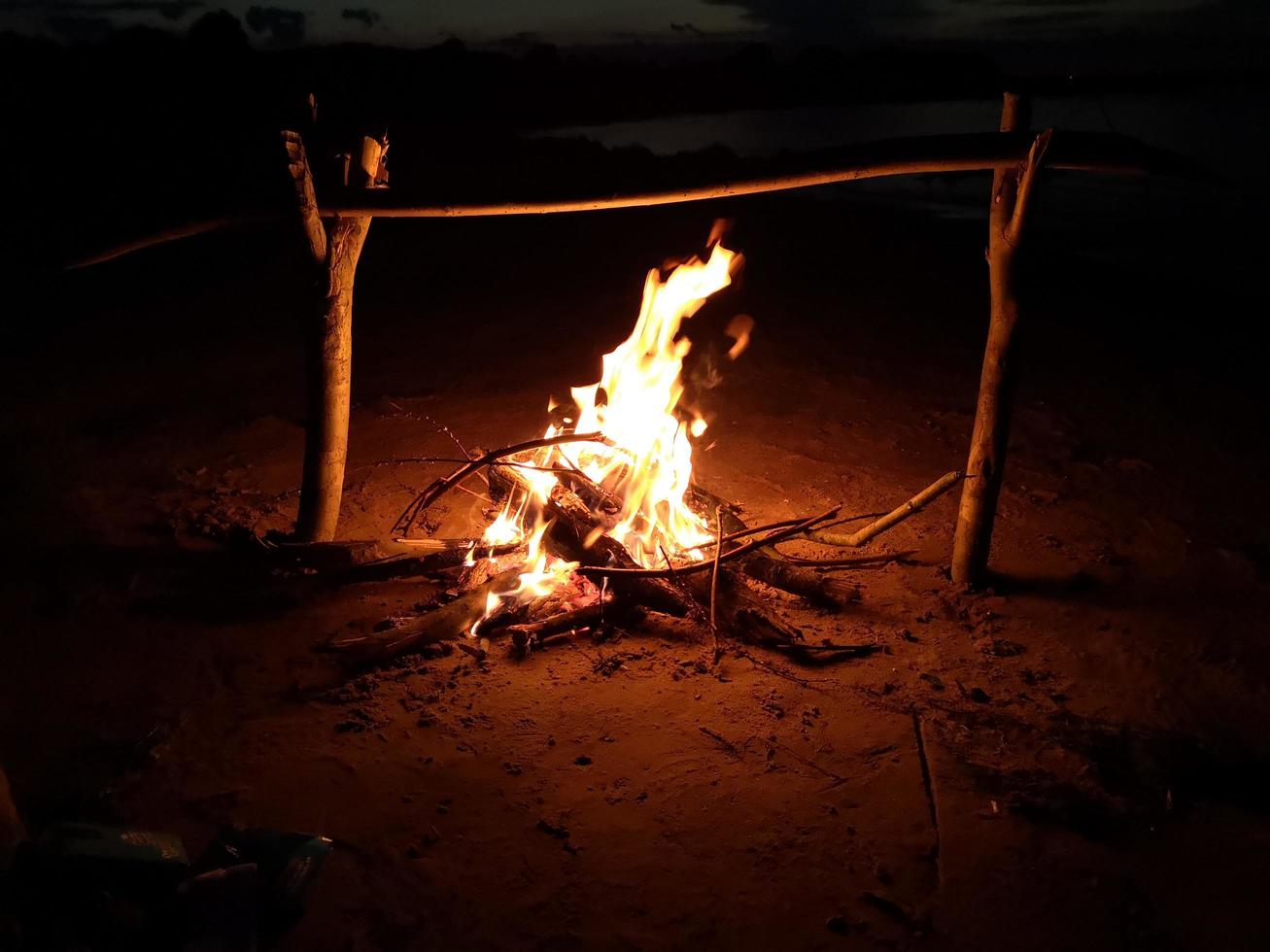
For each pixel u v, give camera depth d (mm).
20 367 7840
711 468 6254
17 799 3371
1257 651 4344
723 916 2982
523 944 2885
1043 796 3445
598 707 3920
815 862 3178
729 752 3670
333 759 3605
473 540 5062
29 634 4340
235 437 6562
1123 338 8922
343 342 4719
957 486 5996
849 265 11445
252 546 5039
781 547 5215
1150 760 3615
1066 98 19484
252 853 3000
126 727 3768
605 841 3256
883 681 4086
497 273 11031
